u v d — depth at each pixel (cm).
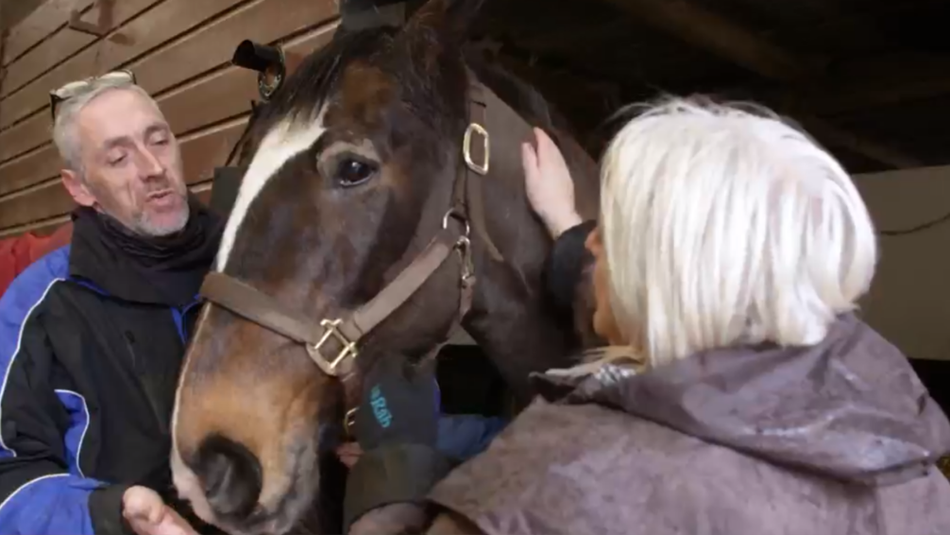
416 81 106
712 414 58
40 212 347
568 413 65
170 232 126
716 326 61
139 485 111
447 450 134
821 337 61
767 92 264
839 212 63
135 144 124
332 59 105
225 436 96
